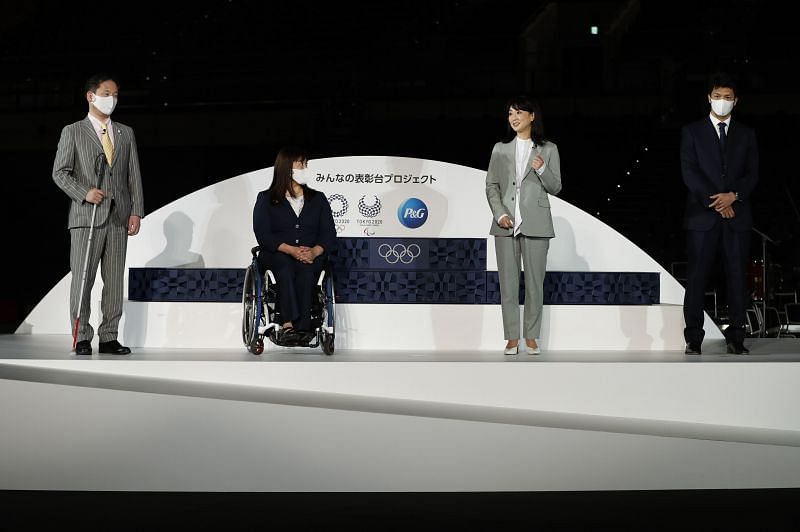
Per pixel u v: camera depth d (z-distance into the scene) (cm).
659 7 1772
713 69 1505
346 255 582
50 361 457
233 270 566
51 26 1809
